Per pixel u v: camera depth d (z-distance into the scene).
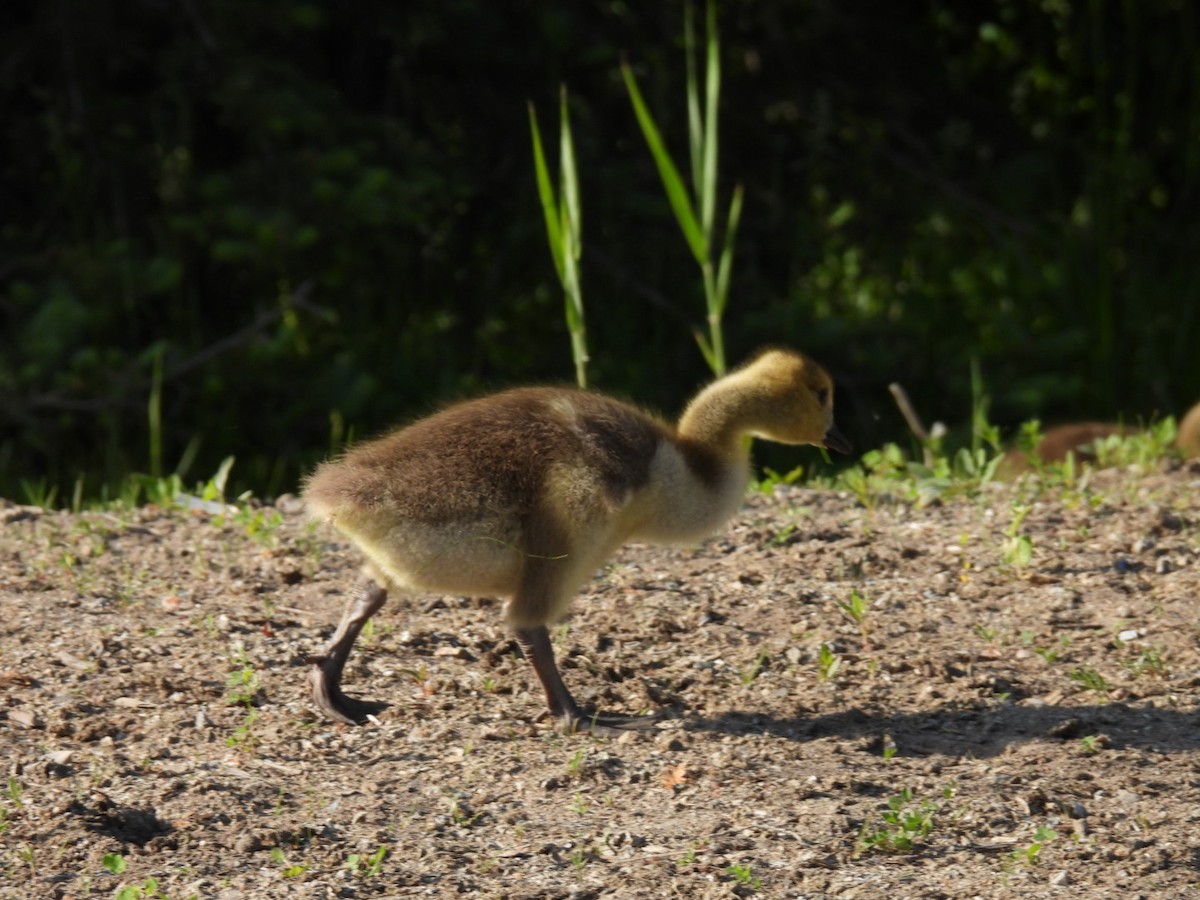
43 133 21.38
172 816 7.96
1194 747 8.77
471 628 10.38
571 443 8.80
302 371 21.22
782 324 22.89
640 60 24.42
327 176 20.22
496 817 8.05
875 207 26.20
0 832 7.74
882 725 9.10
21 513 12.68
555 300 25.00
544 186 13.58
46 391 19.75
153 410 17.36
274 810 8.06
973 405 21.53
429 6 22.33
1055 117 28.02
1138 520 12.03
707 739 8.86
